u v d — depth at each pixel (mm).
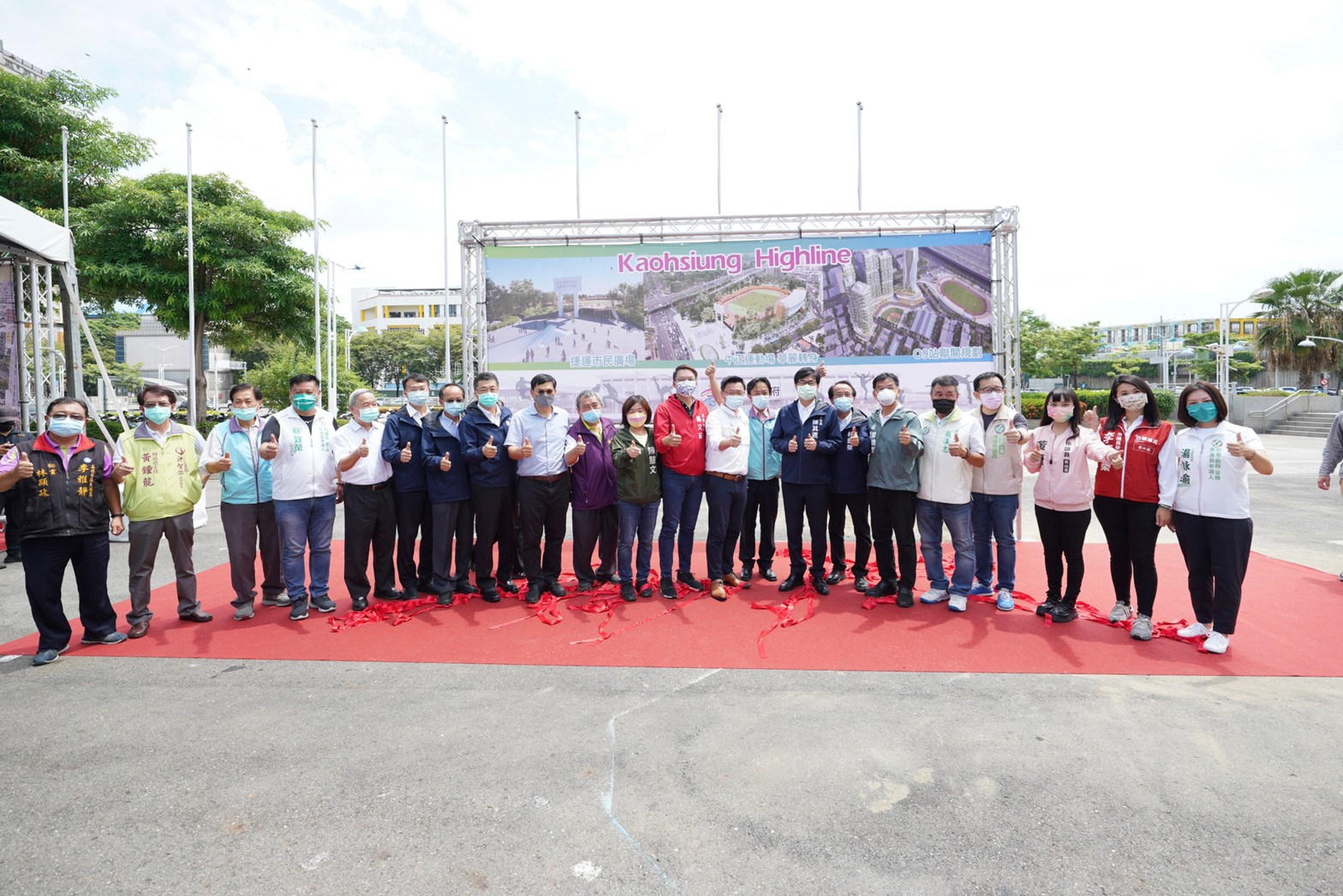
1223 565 4023
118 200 14008
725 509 5281
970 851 2303
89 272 13836
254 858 2297
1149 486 4309
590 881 2182
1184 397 4203
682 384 5285
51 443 4125
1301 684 3637
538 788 2699
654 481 5215
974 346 7641
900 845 2340
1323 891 2111
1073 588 4629
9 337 8906
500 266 7891
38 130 13273
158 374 60562
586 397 5289
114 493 4535
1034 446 4695
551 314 7895
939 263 7648
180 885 2178
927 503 5070
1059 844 2338
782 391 7816
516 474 5375
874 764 2861
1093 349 39156
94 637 4383
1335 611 4871
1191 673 3787
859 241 7703
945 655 4086
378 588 5336
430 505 5332
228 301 15398
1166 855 2277
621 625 4684
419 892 2137
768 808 2559
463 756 2947
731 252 7809
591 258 7867
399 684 3738
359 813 2547
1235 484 4004
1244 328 65062
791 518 5340
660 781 2742
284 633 4617
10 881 2188
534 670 3930
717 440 5273
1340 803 2559
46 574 4090
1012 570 4996
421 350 51625
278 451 4809
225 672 3943
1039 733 3111
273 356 42125
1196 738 3061
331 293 17219
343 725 3256
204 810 2566
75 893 2141
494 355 7910
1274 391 31391
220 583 6027
